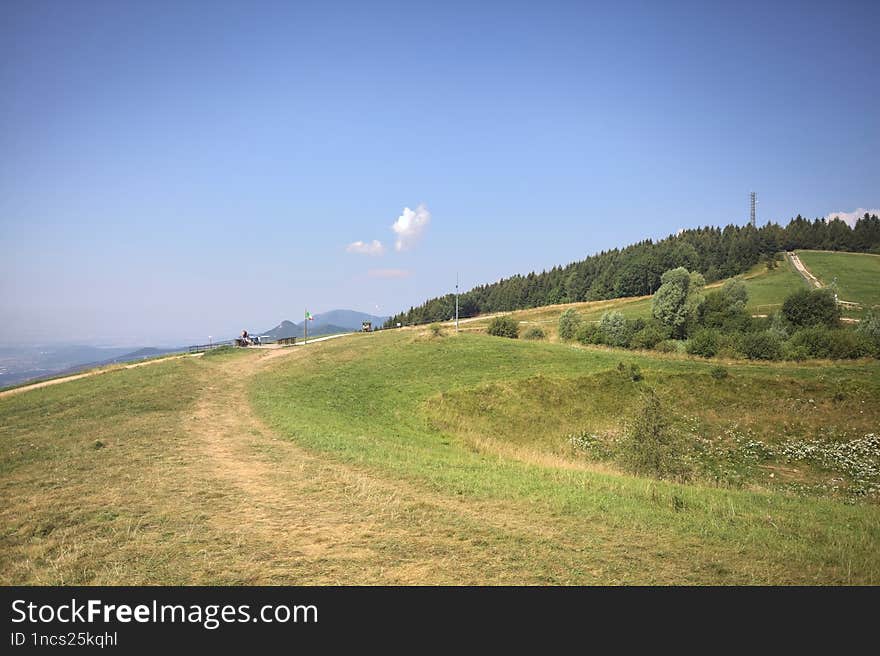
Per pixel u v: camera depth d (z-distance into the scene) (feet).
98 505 38.14
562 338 238.07
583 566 30.55
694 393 130.72
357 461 53.62
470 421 110.22
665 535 36.58
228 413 84.33
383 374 137.59
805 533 39.32
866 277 388.98
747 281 416.05
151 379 120.88
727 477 91.35
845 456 98.99
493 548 32.24
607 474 62.85
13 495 40.45
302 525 34.76
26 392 121.80
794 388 128.67
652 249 574.56
